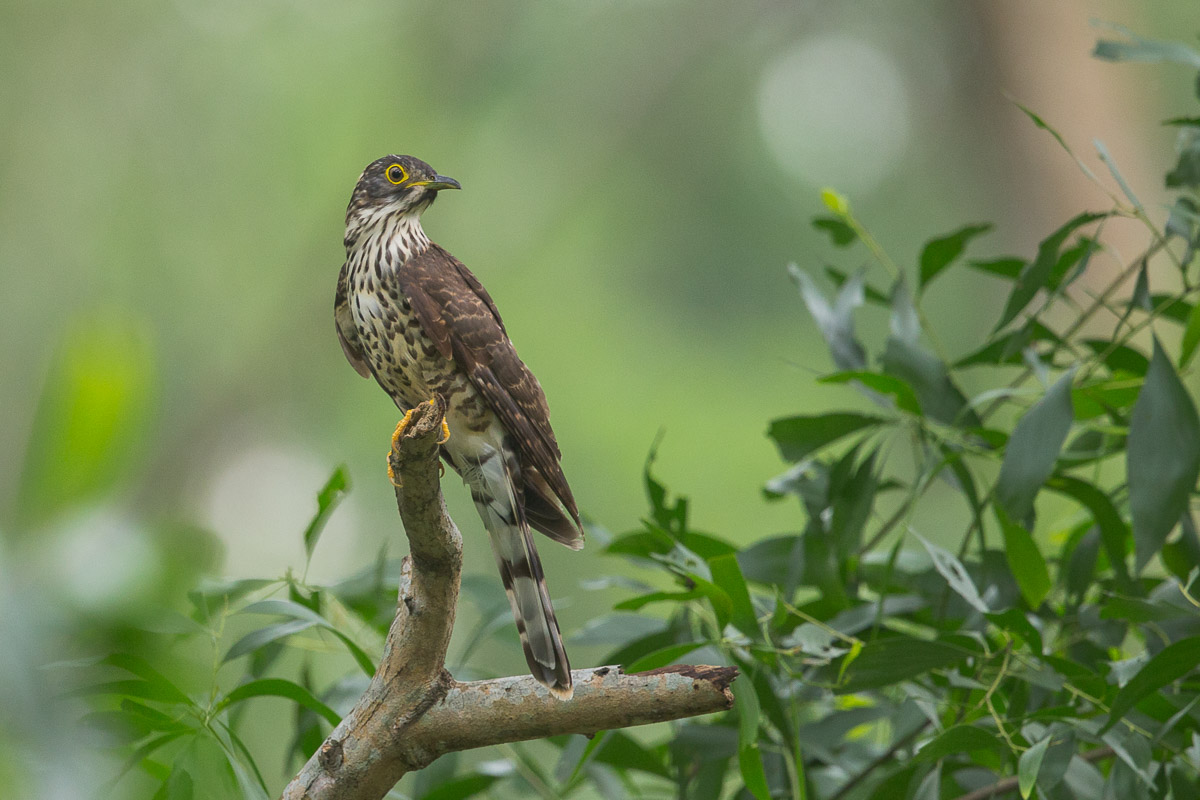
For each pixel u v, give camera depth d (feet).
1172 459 17.08
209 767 14.39
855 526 20.63
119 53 66.95
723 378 71.26
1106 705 17.20
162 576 5.54
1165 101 58.29
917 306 22.22
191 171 67.36
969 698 18.61
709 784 20.71
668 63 70.33
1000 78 59.82
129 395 5.45
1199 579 18.47
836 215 25.71
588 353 71.46
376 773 14.48
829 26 70.49
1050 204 58.59
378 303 21.85
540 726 14.30
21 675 5.24
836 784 22.12
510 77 69.31
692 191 73.61
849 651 17.87
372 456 66.18
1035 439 18.02
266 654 20.49
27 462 5.36
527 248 71.61
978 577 20.65
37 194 65.00
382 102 68.80
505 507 20.88
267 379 66.64
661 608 34.60
